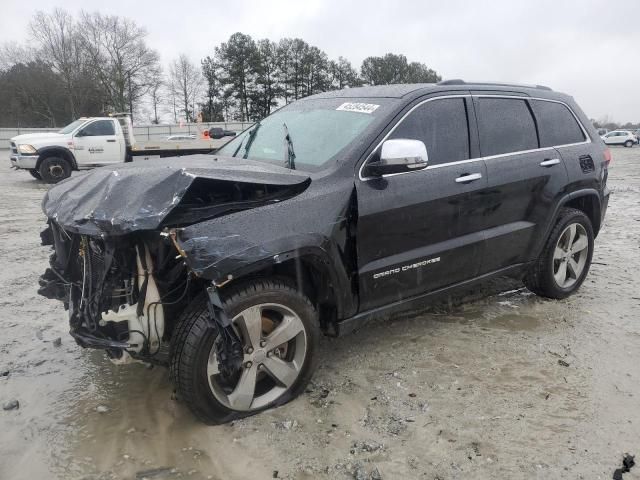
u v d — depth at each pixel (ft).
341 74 271.49
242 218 9.79
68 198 10.74
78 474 9.06
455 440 9.83
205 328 9.55
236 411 10.25
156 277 9.97
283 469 9.12
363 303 11.76
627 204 37.52
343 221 10.98
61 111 228.84
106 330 10.03
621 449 9.57
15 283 18.69
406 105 12.55
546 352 13.23
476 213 13.50
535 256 15.48
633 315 15.60
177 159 12.42
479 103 14.07
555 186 15.30
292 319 10.61
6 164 83.51
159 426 10.34
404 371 12.33
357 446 9.67
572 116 16.79
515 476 8.90
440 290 13.37
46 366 12.75
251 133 15.12
